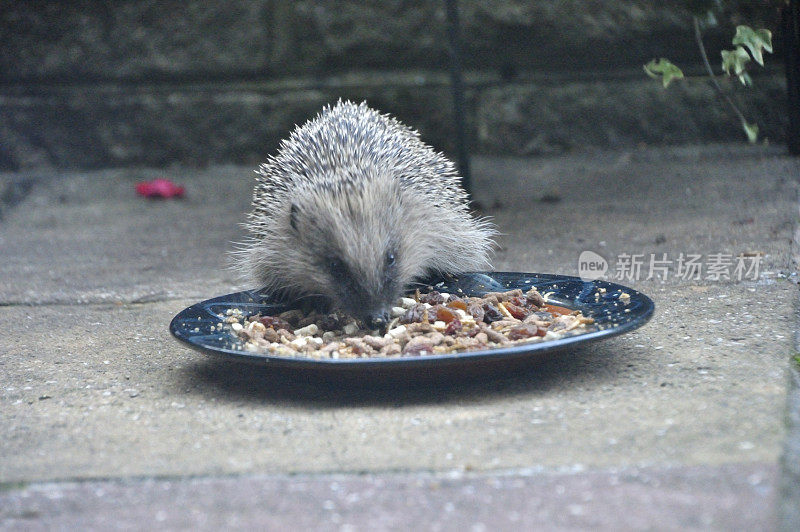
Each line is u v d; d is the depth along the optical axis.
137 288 8.00
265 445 4.24
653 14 13.27
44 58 13.98
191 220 11.24
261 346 5.02
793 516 3.14
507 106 13.73
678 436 3.98
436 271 7.05
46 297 7.77
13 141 14.02
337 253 6.12
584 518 3.26
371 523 3.34
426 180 7.05
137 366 5.76
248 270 7.08
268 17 13.95
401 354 4.93
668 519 3.19
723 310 6.15
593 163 12.87
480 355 4.48
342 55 13.95
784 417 4.11
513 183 12.11
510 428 4.26
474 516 3.35
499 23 13.62
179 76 14.10
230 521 3.42
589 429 4.17
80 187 13.22
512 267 7.90
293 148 7.01
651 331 5.80
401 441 4.18
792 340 5.39
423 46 13.84
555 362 5.30
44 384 5.46
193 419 4.70
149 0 13.91
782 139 11.92
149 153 14.16
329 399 4.95
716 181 10.84
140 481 3.86
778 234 8.16
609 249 8.27
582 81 13.71
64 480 3.92
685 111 13.38
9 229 11.23
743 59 6.70
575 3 13.48
